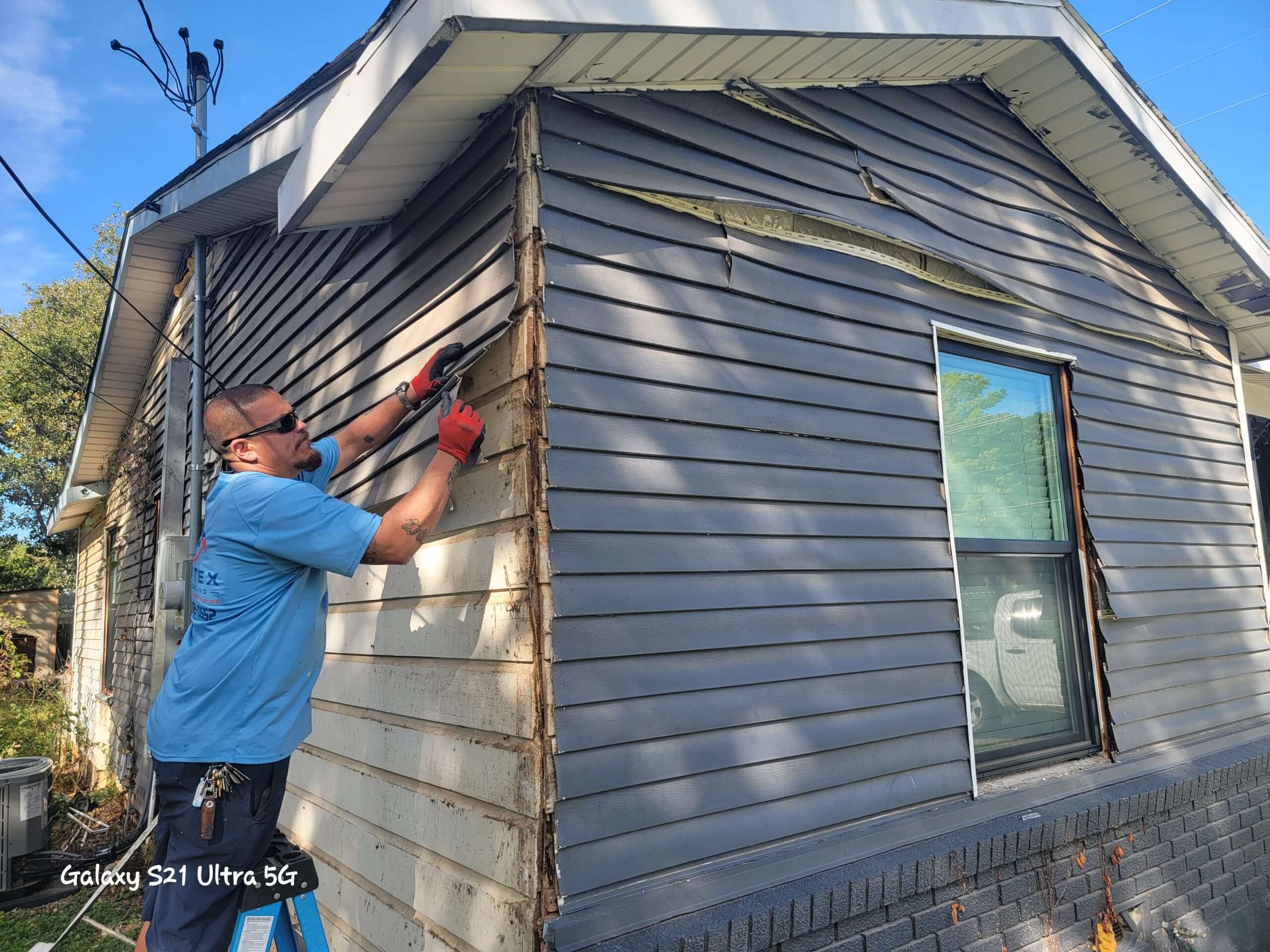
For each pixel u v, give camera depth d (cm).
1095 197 432
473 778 227
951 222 348
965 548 338
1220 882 402
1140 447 426
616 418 231
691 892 221
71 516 1162
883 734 281
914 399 320
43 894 479
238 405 224
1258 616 475
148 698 638
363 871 280
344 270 340
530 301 220
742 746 243
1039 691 361
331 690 325
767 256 280
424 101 216
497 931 206
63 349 2183
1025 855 302
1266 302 478
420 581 264
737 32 227
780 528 265
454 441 215
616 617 222
